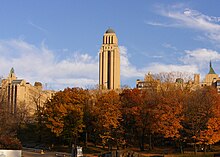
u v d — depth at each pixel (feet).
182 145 315.37
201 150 309.63
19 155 213.66
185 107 296.92
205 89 353.92
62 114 320.70
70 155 274.16
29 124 406.00
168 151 307.58
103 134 310.86
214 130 288.71
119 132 309.22
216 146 329.52
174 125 287.69
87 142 351.46
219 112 290.97
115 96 319.06
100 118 309.01
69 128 321.52
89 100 347.36
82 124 321.93
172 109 291.58
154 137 333.21
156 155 276.62
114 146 325.01
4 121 290.35
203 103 295.69
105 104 311.06
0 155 208.85
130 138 325.01
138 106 313.53
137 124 309.63
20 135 383.04
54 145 351.25
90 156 270.46
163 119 289.53
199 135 286.05
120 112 310.24
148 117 308.19
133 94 327.06
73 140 333.62
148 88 369.30
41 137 358.02
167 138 319.47
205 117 291.17
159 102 303.68
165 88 363.56
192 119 289.74
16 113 415.03
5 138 267.39
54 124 319.47
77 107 324.60
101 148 326.24
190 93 324.80
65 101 332.19
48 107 334.44
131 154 258.78
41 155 268.21
